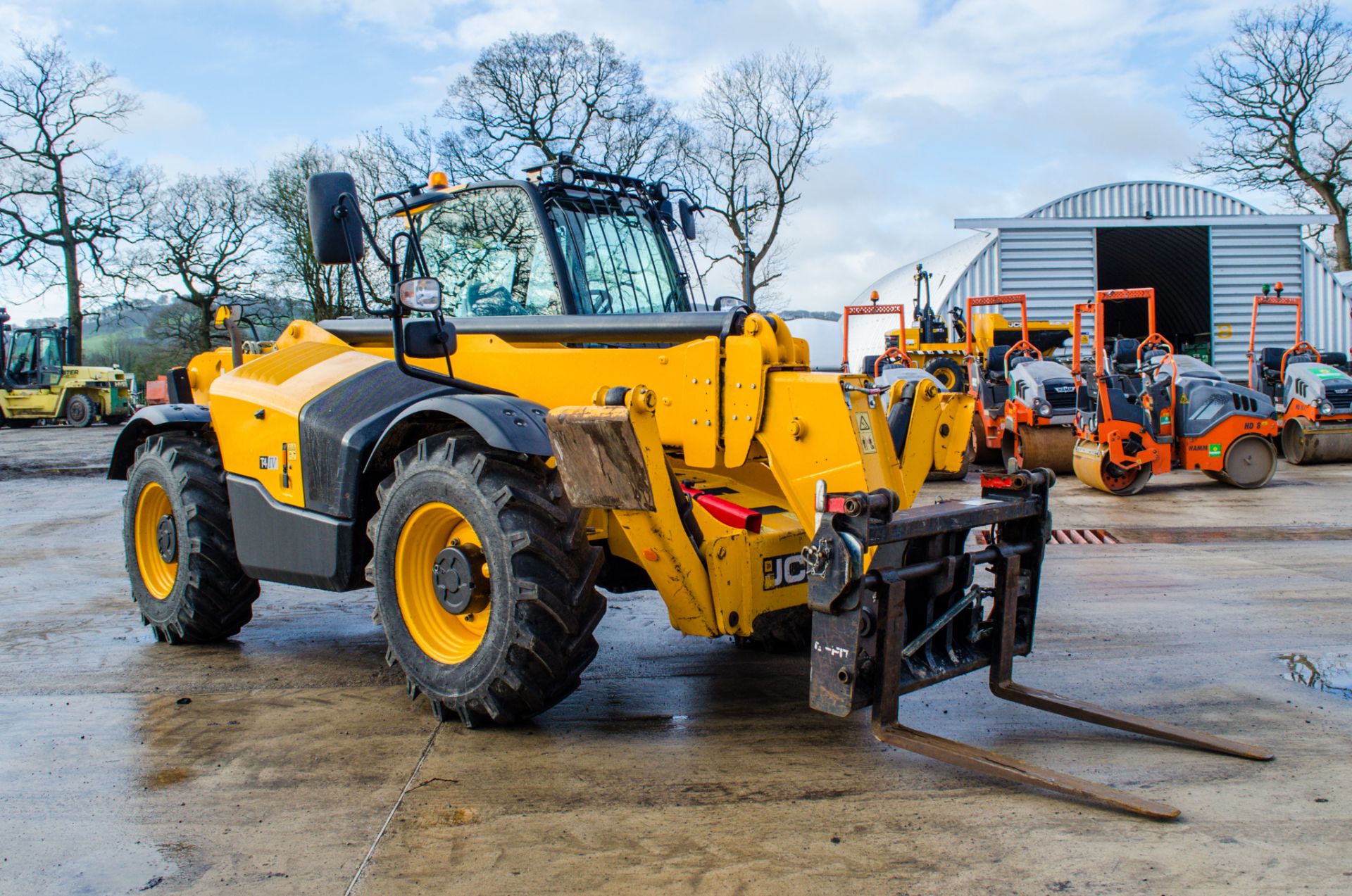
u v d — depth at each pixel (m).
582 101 24.31
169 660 4.41
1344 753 3.11
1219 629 4.69
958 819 2.63
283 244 28.12
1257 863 2.37
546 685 3.20
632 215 4.37
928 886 2.28
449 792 2.87
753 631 3.53
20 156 30.98
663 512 3.06
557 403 3.78
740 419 3.38
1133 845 2.46
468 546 3.35
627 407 2.95
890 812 2.68
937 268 24.83
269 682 4.05
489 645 3.19
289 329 4.72
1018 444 11.49
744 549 3.30
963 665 3.21
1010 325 14.66
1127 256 23.25
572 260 4.04
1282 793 2.79
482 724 3.40
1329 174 29.09
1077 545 7.09
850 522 2.73
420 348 3.66
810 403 3.25
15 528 8.78
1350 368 14.16
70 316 31.66
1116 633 4.64
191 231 31.45
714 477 3.89
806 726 3.41
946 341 15.50
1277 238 20.70
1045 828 2.57
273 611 5.43
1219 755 3.08
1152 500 9.31
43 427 26.69
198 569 4.43
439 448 3.36
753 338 3.37
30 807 2.82
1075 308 10.17
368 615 5.30
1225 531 7.55
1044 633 4.63
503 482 3.17
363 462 3.69
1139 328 23.39
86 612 5.41
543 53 23.78
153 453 4.70
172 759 3.18
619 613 5.25
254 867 2.44
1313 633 4.60
